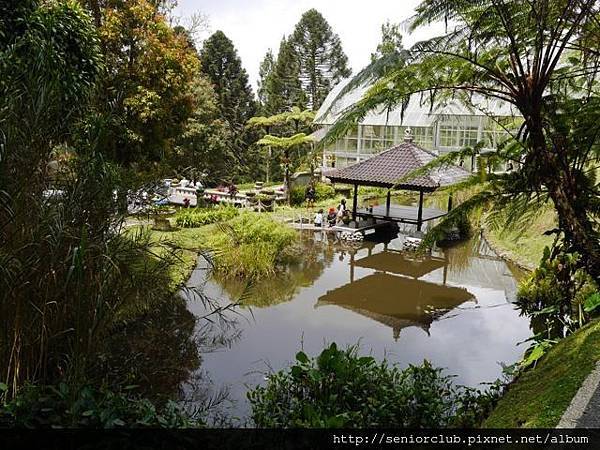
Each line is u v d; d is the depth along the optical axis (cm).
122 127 944
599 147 353
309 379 380
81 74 525
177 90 1097
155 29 1066
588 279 469
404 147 1217
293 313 694
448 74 338
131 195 350
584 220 325
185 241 931
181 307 682
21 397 267
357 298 775
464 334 610
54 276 283
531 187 331
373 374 387
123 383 406
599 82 370
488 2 303
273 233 940
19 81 292
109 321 322
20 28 469
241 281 835
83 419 265
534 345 444
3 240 274
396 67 314
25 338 297
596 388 239
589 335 323
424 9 320
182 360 509
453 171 1181
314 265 990
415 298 777
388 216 1241
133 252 343
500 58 351
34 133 275
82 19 546
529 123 301
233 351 544
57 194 305
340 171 1245
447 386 406
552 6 302
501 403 299
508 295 773
